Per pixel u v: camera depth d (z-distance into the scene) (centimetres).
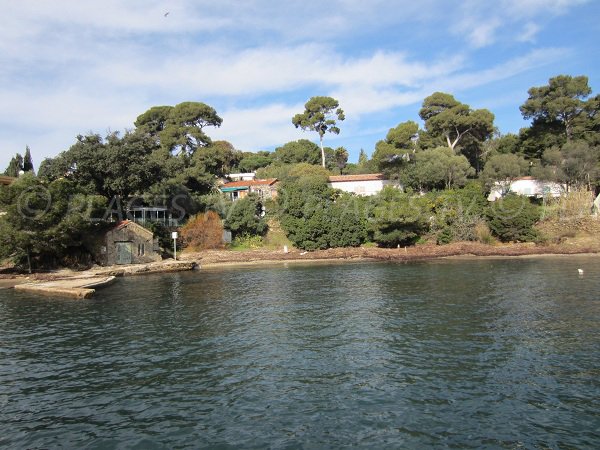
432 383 1449
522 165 7444
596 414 1226
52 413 1300
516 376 1496
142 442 1127
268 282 3688
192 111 8575
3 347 1938
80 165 4831
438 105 8688
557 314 2306
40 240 4031
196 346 1902
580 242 5512
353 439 1117
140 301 2939
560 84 7931
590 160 6719
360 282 3525
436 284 3319
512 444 1085
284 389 1426
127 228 4781
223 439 1129
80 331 2186
